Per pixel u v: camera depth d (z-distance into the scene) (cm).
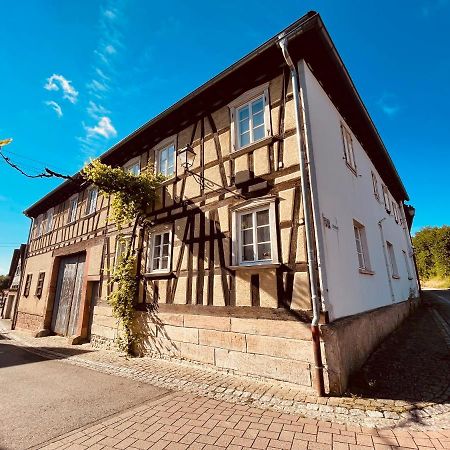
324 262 470
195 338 610
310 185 500
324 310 446
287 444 302
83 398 446
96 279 993
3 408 411
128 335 761
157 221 786
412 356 560
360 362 512
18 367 664
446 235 2895
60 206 1428
